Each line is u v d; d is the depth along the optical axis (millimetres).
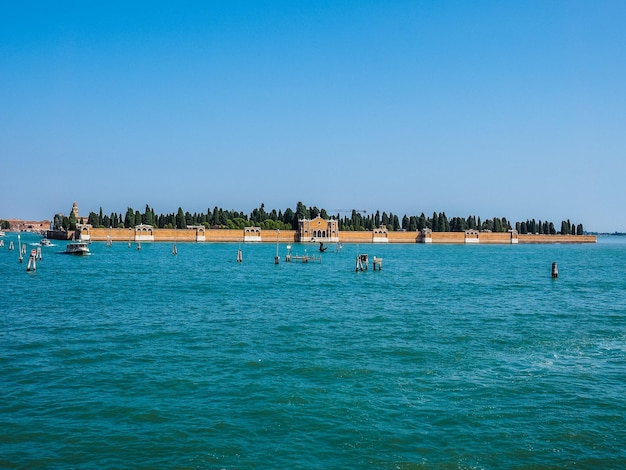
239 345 32094
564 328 38250
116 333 35125
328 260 129125
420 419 20969
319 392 23750
